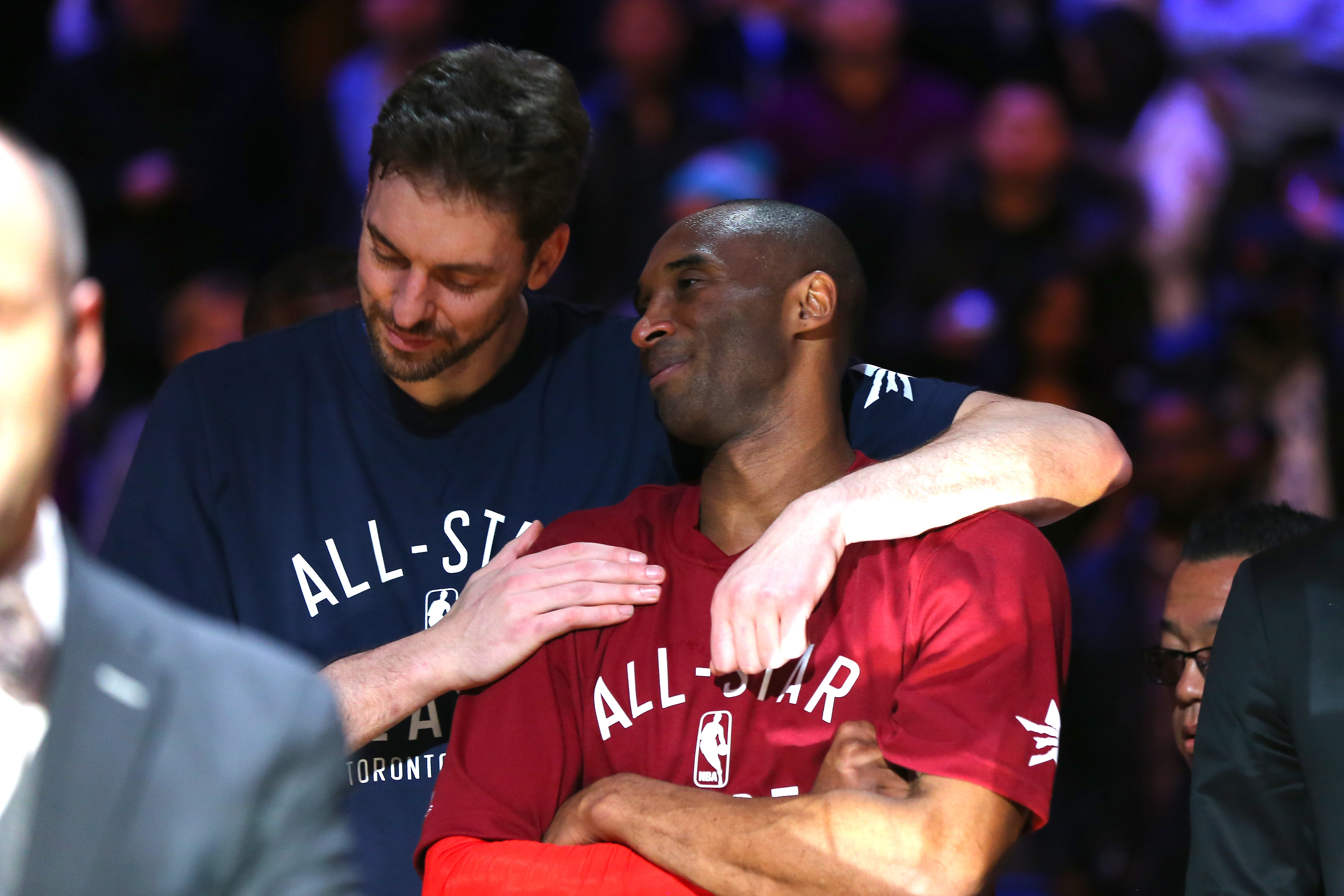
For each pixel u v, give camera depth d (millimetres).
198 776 3686
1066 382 16234
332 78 19359
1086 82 20797
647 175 17875
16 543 3598
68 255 3594
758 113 19078
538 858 6184
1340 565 6297
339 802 3953
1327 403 16734
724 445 6793
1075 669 12531
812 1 20688
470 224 6727
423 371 7043
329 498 7355
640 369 7656
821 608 6477
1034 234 16922
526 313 7648
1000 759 6000
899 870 5801
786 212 6988
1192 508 13266
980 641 6246
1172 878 10477
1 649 3643
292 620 7230
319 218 19062
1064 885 11992
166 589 7164
